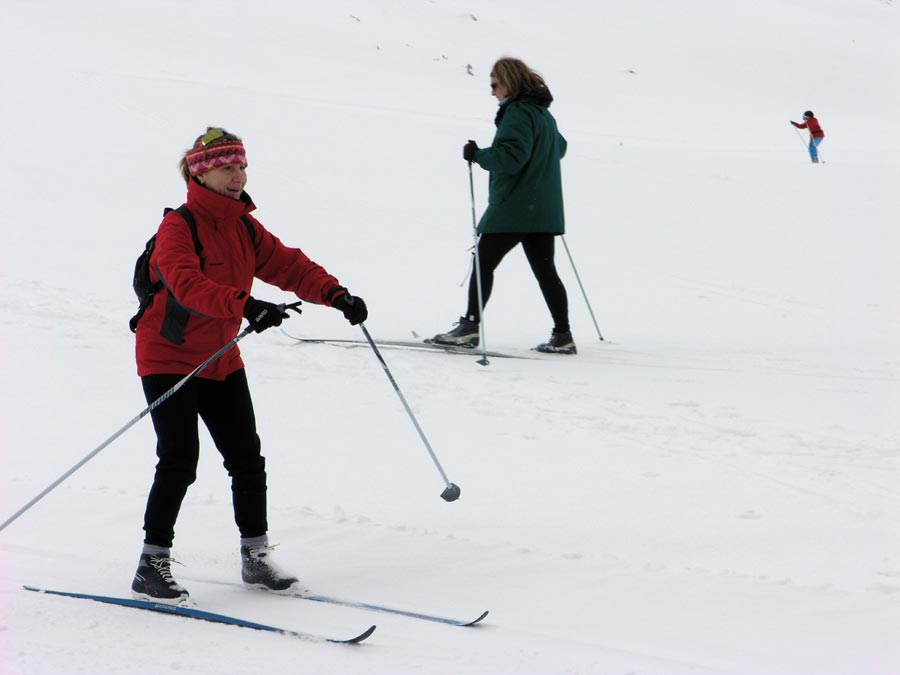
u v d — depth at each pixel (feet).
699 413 65.98
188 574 39.29
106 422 61.72
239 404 37.86
